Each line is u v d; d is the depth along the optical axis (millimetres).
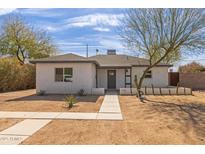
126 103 13414
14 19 36562
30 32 38000
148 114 9914
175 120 8664
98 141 6066
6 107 11625
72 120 8625
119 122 8328
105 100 14773
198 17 14711
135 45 18484
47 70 19047
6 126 7637
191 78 27359
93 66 20375
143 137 6434
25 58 37750
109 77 24594
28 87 26969
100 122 8305
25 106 11969
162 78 24219
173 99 15391
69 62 18781
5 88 22750
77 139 6230
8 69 22797
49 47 40125
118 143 5910
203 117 9234
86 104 12836
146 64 24172
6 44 36312
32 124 7926
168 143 5922
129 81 24484
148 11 16109
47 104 12719
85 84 18797
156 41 16391
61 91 18938
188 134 6746
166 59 18969
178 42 15500
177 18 15203
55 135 6594
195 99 15352
